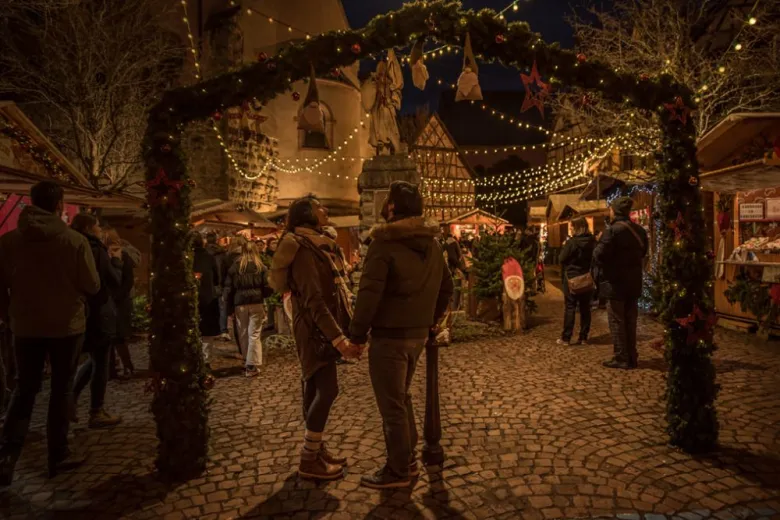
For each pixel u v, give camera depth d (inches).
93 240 183.3
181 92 148.9
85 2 571.8
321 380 140.3
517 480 140.0
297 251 138.6
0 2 475.8
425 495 132.8
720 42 580.4
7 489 140.7
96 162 544.4
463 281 435.2
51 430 149.6
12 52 567.2
